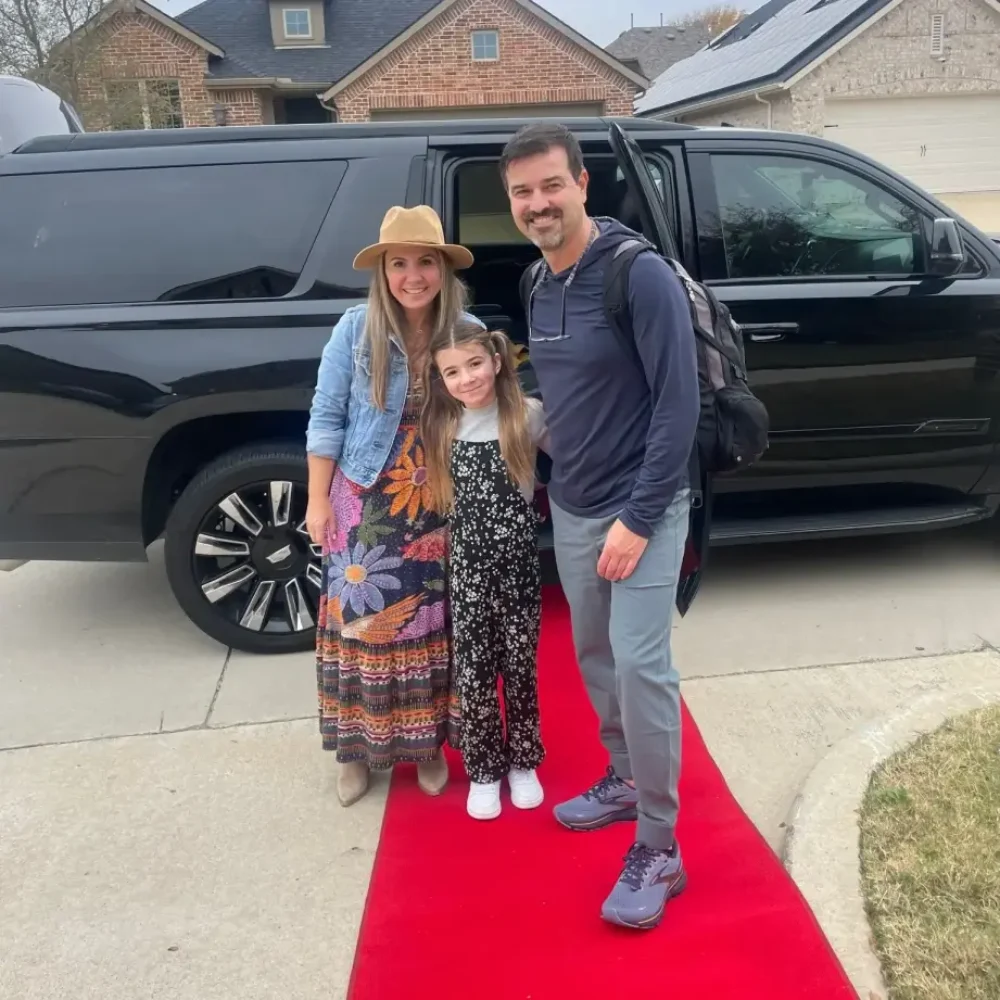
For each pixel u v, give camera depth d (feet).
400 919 7.17
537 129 6.33
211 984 6.76
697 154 11.72
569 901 7.31
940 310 11.94
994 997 6.12
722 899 7.20
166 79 69.46
